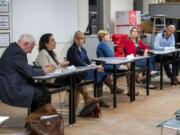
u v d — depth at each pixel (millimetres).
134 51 7004
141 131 4703
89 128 4812
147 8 11305
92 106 5301
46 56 5234
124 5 10250
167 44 8078
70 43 8219
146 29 9922
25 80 4535
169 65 7969
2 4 6535
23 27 6992
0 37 6543
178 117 3619
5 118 3029
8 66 4469
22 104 4422
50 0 7594
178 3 9734
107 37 6699
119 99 6543
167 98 6656
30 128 4129
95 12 9578
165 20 9836
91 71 5527
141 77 7535
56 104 6180
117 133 4617
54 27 7746
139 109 5828
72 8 8258
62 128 4227
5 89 4434
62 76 4648
